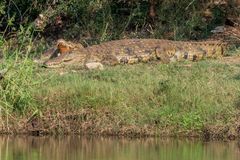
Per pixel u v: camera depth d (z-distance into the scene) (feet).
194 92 79.87
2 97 76.79
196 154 67.67
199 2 120.78
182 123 75.10
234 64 95.91
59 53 103.71
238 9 120.37
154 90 80.53
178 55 101.30
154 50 101.04
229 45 109.29
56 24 122.83
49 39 118.32
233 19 118.62
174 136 74.74
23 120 77.10
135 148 70.74
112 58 99.09
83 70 95.20
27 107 77.77
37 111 77.00
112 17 119.14
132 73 90.63
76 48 102.53
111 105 78.23
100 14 118.83
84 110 77.61
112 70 92.89
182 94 79.15
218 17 119.44
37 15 120.47
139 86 82.07
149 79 85.40
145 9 119.24
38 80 82.58
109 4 119.44
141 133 74.90
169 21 116.88
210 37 114.52
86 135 75.87
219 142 73.67
